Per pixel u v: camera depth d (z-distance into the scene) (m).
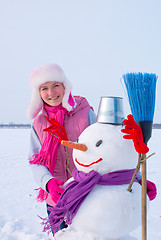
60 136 1.82
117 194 1.39
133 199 1.41
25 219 3.71
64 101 1.93
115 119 1.54
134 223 1.42
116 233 1.40
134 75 1.31
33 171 1.90
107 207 1.37
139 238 3.01
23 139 20.86
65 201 1.46
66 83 1.95
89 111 2.01
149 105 1.30
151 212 3.91
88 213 1.40
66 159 1.95
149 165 8.02
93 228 1.39
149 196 1.59
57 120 1.92
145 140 1.30
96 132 1.50
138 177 1.60
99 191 1.42
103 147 1.45
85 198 1.43
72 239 1.42
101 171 1.45
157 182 5.72
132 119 1.28
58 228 1.58
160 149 12.65
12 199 4.68
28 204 4.40
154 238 3.02
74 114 1.98
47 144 1.93
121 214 1.37
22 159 9.52
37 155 1.98
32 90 2.04
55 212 1.48
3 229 3.35
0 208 4.20
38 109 2.10
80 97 2.15
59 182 1.66
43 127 2.06
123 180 1.44
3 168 7.78
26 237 3.10
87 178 1.43
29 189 5.38
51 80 1.92
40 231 3.29
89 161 1.46
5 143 16.72
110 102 1.56
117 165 1.44
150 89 1.30
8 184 5.84
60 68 1.96
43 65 1.97
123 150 1.44
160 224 3.46
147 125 1.29
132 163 1.47
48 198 2.01
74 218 1.45
